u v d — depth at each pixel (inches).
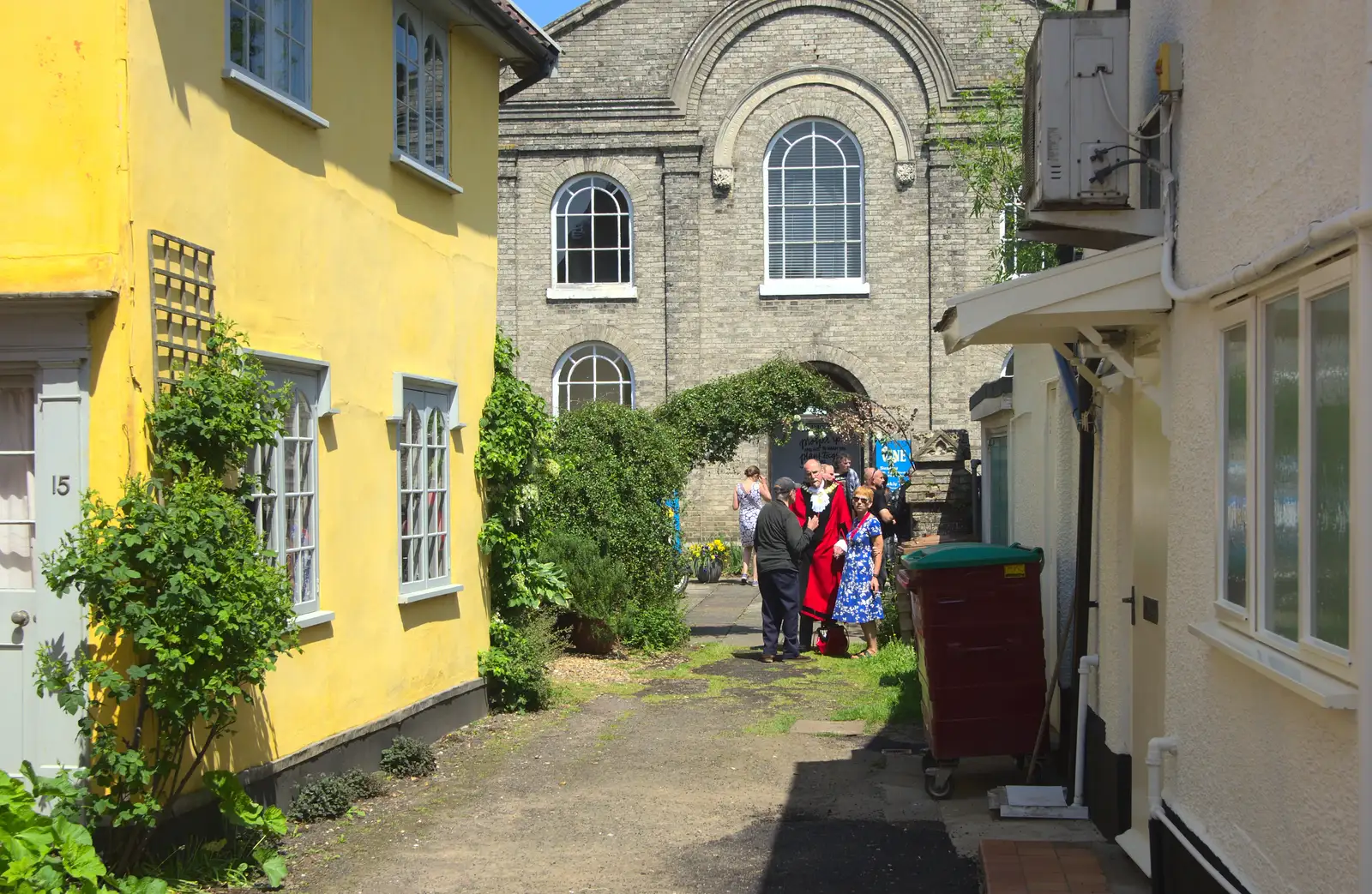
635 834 280.2
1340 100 145.7
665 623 546.9
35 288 226.5
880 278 919.0
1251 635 177.3
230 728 259.0
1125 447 267.1
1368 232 136.6
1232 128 188.5
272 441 258.8
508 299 934.4
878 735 379.9
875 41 920.3
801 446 952.3
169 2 240.2
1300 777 157.6
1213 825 195.5
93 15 226.7
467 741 372.5
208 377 240.4
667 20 927.0
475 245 407.5
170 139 240.1
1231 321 188.9
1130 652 262.7
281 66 285.6
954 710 305.6
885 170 920.9
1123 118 243.3
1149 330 242.7
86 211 226.1
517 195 934.4
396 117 349.7
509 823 288.8
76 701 213.5
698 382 921.5
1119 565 267.0
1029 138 265.1
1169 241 222.7
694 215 925.8
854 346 920.3
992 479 543.8
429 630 368.5
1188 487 213.3
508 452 415.5
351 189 319.6
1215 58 198.2
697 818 293.3
